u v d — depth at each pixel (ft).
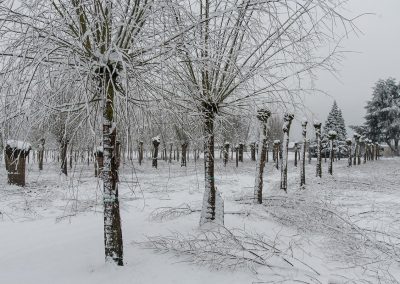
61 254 21.29
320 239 25.70
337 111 193.16
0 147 16.47
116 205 18.81
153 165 95.91
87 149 19.58
